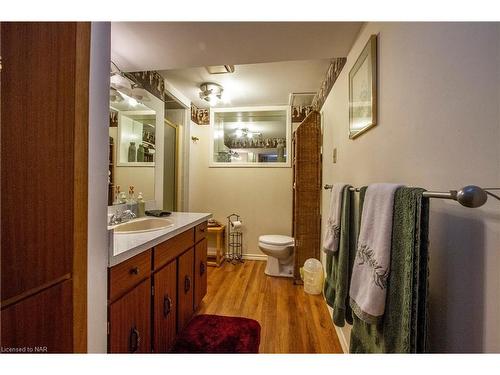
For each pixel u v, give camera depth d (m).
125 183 1.92
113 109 1.78
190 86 2.68
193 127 3.38
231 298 2.27
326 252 1.29
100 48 0.84
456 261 0.64
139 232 1.41
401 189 0.71
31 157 0.57
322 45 1.52
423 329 0.61
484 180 0.54
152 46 1.52
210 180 3.52
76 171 0.67
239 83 2.59
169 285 1.47
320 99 2.68
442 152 0.68
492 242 0.52
